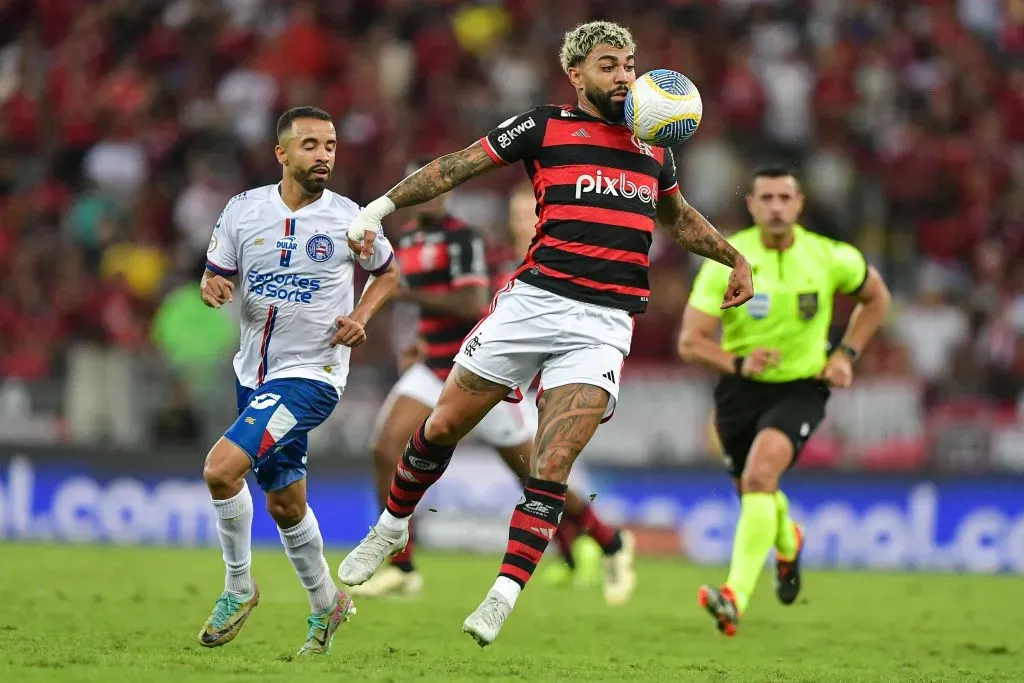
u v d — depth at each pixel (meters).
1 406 53.28
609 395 21.42
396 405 34.66
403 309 55.38
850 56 75.12
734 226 66.06
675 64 74.88
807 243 31.02
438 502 51.75
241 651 23.11
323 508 51.72
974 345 58.19
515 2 78.75
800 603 37.38
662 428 52.22
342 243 22.70
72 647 22.83
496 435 34.38
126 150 70.94
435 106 72.31
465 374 21.62
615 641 27.97
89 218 65.81
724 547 51.00
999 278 65.31
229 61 76.75
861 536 50.50
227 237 22.72
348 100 72.81
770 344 30.88
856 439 51.72
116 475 51.69
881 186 70.44
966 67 77.12
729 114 72.31
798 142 72.00
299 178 22.55
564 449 21.02
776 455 29.42
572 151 21.28
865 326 31.12
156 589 34.91
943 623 32.88
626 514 51.38
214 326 54.34
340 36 78.00
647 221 21.62
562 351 21.36
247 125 72.94
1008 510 50.22
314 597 23.06
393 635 27.33
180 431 53.50
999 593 40.94
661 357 57.62
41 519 51.53
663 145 21.12
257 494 52.25
